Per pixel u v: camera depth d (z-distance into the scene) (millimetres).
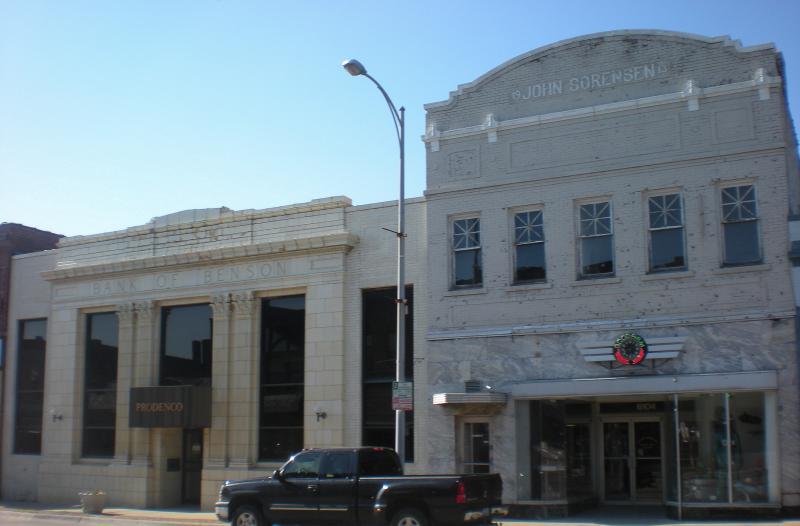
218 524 22656
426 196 23969
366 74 20234
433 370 23234
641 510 22562
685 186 20969
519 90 23344
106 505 28547
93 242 31062
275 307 26859
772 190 20094
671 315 20656
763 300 19797
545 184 22516
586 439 23906
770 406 19375
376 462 18062
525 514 21594
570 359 21547
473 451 22609
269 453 26094
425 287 24031
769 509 19109
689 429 20188
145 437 28328
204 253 27562
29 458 31594
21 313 32812
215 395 27000
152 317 28984
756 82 20438
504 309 22594
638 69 21969
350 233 25391
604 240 21891
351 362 25000
